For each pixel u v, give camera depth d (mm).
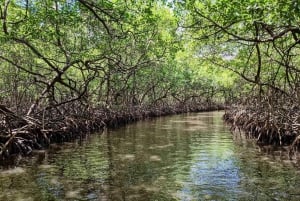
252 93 28672
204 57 25312
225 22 13094
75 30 22047
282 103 21703
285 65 16078
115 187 12141
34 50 17906
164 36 27938
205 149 19344
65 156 17297
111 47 22406
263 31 14242
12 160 16188
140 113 41188
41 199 10945
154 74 43781
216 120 40000
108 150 19016
